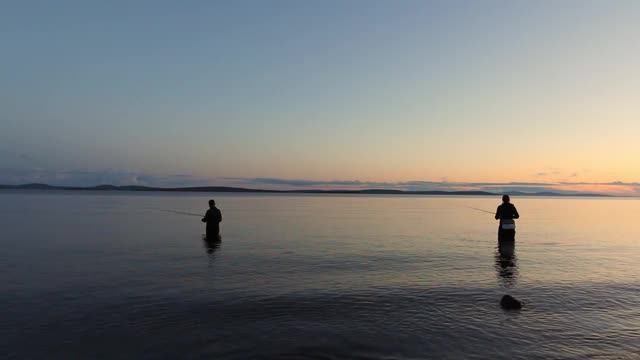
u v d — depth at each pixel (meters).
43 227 31.59
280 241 24.03
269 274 14.65
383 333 8.99
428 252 20.03
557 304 11.25
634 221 44.62
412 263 17.00
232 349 8.08
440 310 10.64
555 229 33.69
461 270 15.56
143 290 12.27
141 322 9.52
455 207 87.06
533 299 11.70
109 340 8.45
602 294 12.27
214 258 17.89
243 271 15.12
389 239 25.47
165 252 19.50
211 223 23.80
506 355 7.94
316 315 10.16
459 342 8.53
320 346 8.26
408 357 7.80
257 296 11.74
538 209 81.31
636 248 22.03
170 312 10.24
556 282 13.70
